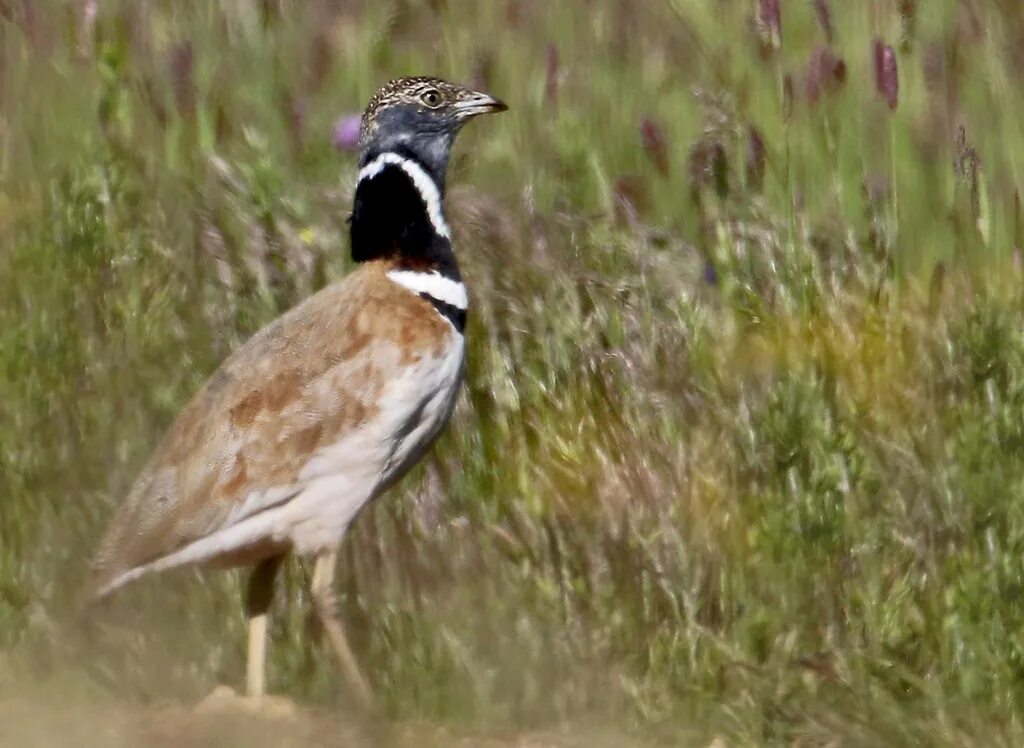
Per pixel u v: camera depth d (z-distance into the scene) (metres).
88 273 11.12
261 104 14.73
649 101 15.37
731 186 13.29
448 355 9.32
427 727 8.60
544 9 16.25
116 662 9.53
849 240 12.83
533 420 11.16
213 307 11.36
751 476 10.31
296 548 9.17
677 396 11.12
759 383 11.23
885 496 10.23
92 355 10.82
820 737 8.90
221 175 12.35
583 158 14.40
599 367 11.27
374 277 9.41
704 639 9.46
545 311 11.72
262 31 15.29
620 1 16.12
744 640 9.59
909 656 9.43
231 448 9.05
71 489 10.20
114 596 9.88
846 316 12.01
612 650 9.49
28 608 9.59
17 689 9.05
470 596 9.97
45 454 10.24
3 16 14.45
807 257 12.21
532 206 12.73
